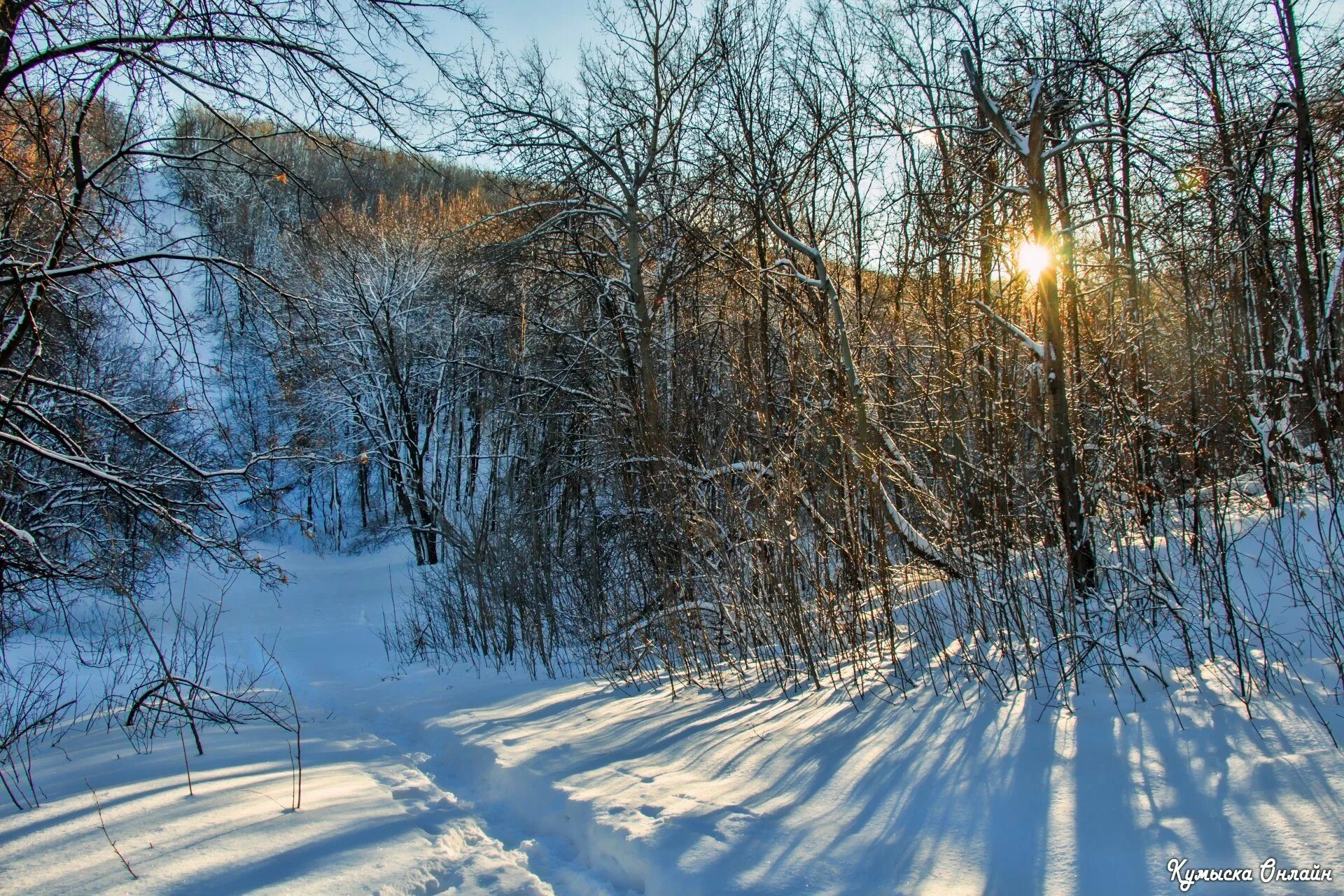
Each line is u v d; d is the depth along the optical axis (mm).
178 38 5832
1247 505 7086
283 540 28984
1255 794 3510
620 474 12883
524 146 14141
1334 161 9523
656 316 16250
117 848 3988
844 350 8891
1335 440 7234
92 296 7363
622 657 9609
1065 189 8492
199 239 7434
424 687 10445
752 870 3523
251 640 16359
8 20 5660
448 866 4125
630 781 4859
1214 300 8461
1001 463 6859
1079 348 7684
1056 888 3113
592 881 3943
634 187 14852
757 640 7672
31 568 7426
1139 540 6727
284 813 4590
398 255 24469
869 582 7176
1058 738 4379
